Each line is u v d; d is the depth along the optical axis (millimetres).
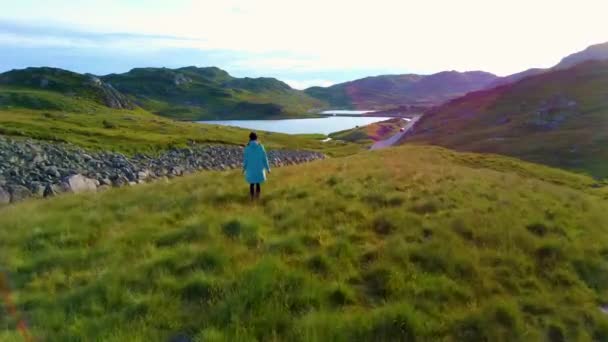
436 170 22234
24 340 6156
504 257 9938
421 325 6910
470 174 22047
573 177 43594
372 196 14484
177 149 64625
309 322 6621
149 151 60469
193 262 8703
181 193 16391
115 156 49031
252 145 14852
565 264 10289
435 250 9625
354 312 7258
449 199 14453
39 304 7387
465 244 10539
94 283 7914
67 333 6355
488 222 12148
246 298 7203
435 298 7867
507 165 45031
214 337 6160
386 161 27422
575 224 13758
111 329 6473
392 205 13734
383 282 8336
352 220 11828
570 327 7777
